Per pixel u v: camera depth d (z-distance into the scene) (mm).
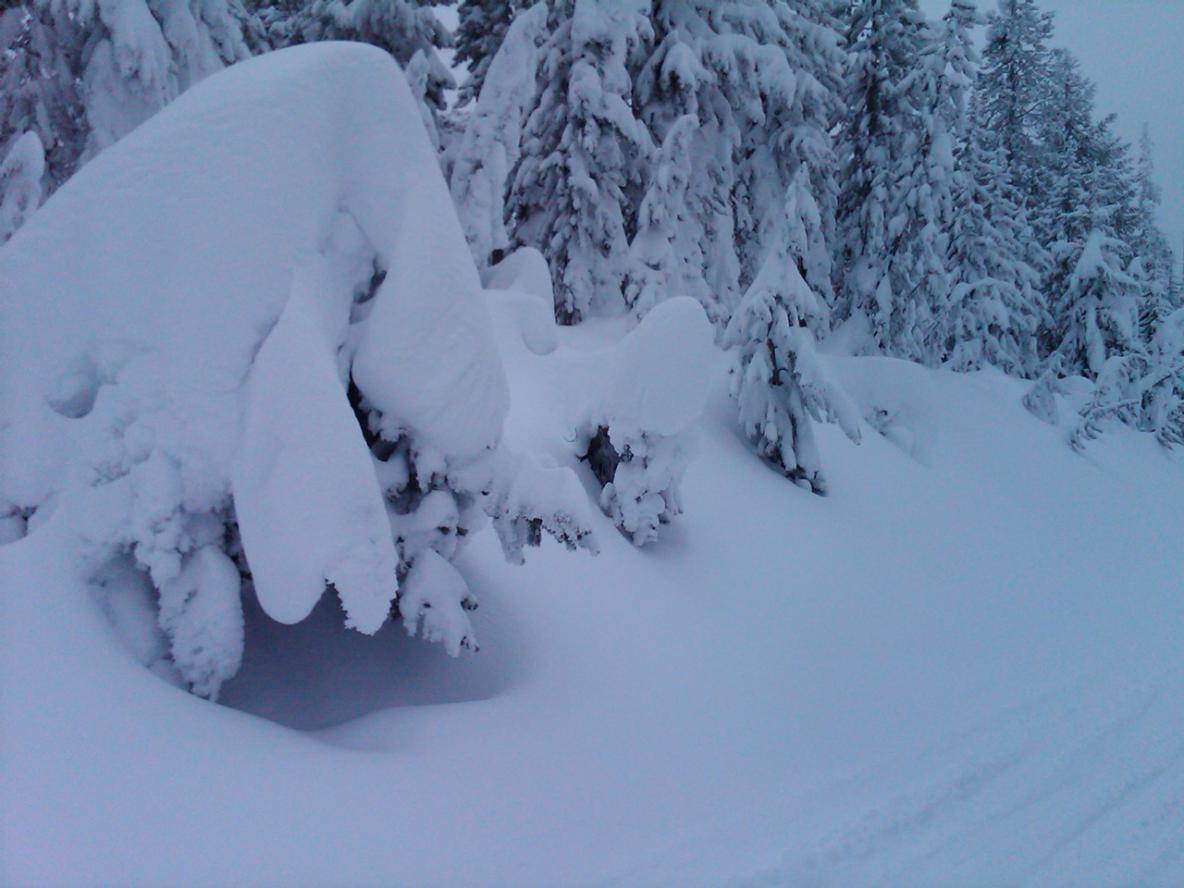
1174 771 5152
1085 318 28969
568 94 14727
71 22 11125
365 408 4418
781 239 11617
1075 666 7707
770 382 12055
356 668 4766
